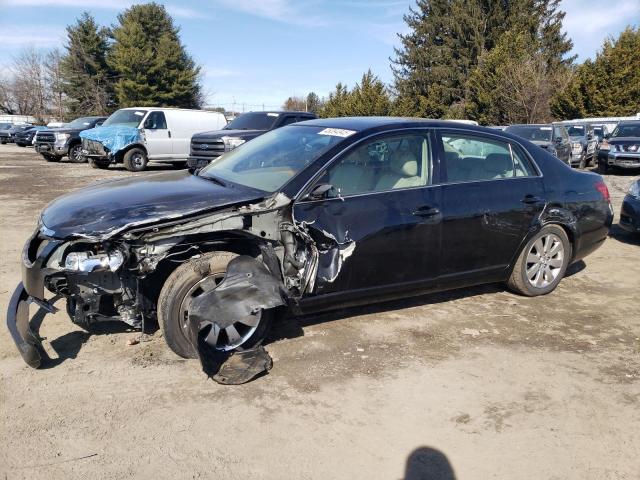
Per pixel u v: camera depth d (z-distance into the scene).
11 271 5.81
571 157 18.84
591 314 4.95
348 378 3.68
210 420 3.17
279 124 14.27
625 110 33.12
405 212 4.26
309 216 3.92
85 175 15.76
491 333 4.47
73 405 3.27
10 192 11.91
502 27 45.53
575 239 5.37
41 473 2.70
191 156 13.85
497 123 37.44
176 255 3.71
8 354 3.88
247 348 3.86
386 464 2.84
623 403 3.46
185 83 51.44
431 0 48.28
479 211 4.63
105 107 56.50
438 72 46.44
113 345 4.02
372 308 4.91
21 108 67.44
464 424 3.20
